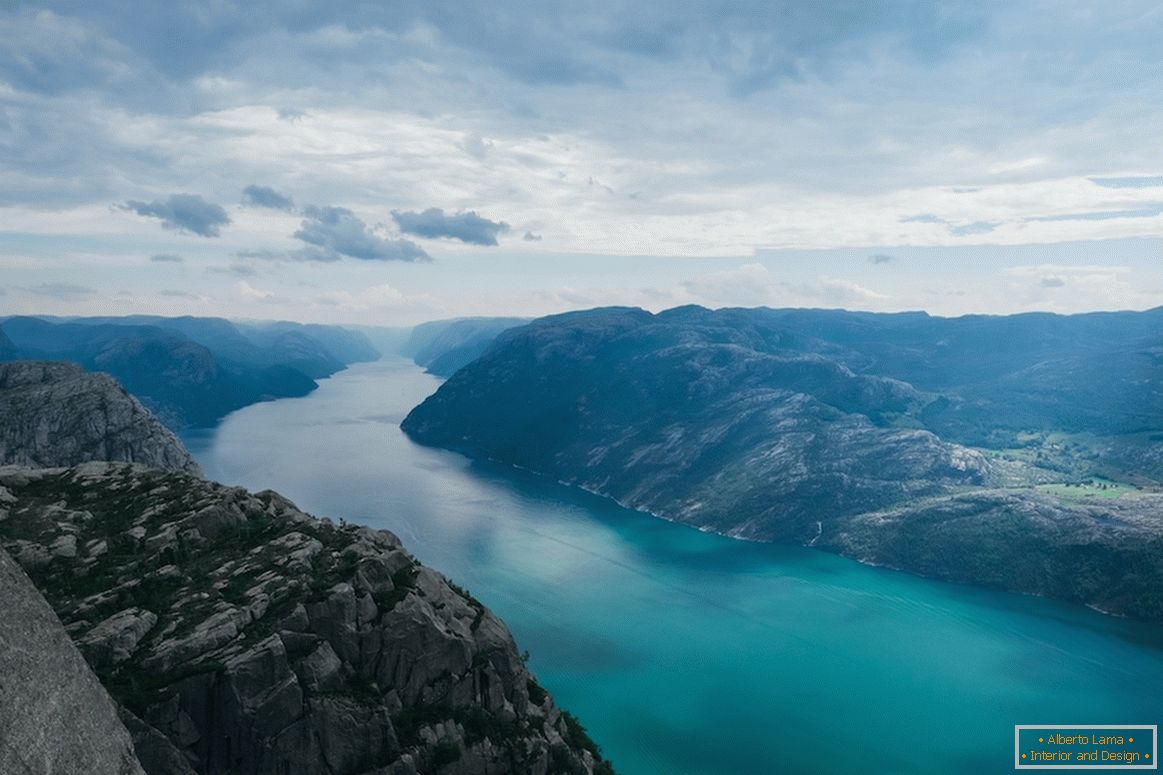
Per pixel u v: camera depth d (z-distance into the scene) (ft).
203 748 226.17
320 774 237.04
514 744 278.67
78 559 293.23
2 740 111.86
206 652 239.09
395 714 261.24
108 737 140.87
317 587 269.85
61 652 136.46
